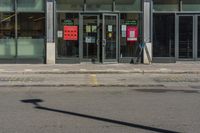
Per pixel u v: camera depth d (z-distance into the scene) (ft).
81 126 29.96
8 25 82.28
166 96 44.80
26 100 42.01
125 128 29.35
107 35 83.97
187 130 28.73
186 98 43.27
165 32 84.43
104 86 53.98
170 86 54.08
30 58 82.79
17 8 82.23
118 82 57.98
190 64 82.02
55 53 83.05
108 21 84.02
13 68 74.84
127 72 70.54
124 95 45.62
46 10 82.48
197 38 84.58
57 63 83.25
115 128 29.35
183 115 33.94
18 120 31.99
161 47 84.69
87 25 83.66
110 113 34.83
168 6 84.38
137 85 54.85
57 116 33.60
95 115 33.96
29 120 32.01
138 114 34.42
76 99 42.60
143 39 84.02
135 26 84.07
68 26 83.25
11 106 38.34
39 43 82.94
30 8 82.48
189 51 84.94
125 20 84.02
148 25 84.07
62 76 66.08
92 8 83.56
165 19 84.33
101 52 83.82
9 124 30.58
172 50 84.74
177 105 38.78
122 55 84.17
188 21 84.53
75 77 64.64
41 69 73.10
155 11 84.17
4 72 69.67
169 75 68.03
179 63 83.82
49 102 40.65
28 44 82.74
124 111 35.76
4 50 82.38
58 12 82.84
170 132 28.19
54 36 82.79
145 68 75.10
